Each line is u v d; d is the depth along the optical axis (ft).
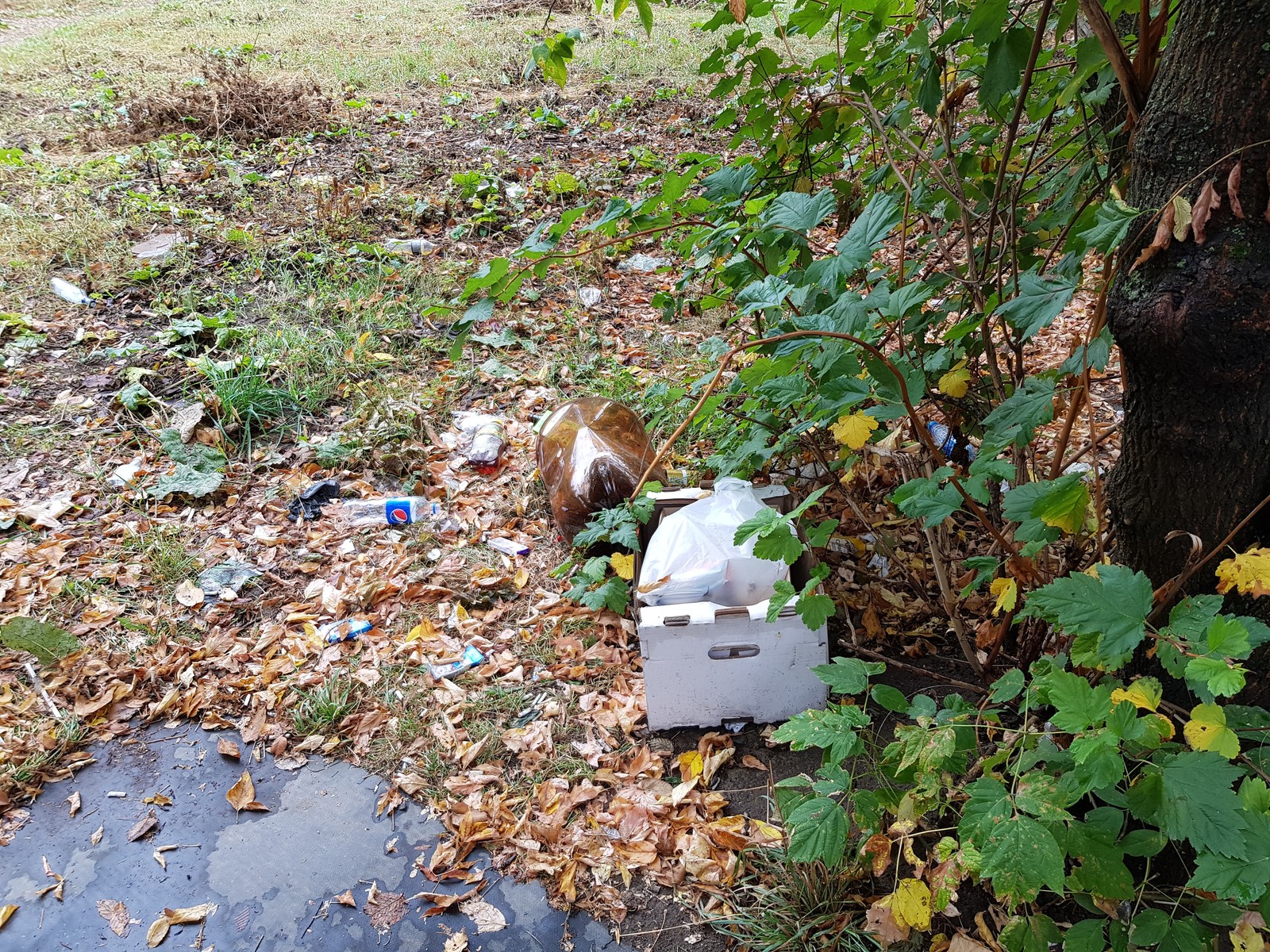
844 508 11.07
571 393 14.40
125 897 7.52
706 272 9.79
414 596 10.53
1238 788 5.33
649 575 8.89
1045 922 5.54
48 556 10.81
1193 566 5.51
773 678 8.48
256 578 10.80
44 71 29.94
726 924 7.11
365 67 31.63
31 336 14.89
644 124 26.71
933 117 7.84
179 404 13.53
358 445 12.94
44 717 8.98
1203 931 5.06
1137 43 6.16
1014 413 6.22
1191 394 5.60
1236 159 5.08
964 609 9.73
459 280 17.49
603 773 8.38
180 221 19.15
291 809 8.25
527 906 7.37
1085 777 4.79
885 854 6.20
